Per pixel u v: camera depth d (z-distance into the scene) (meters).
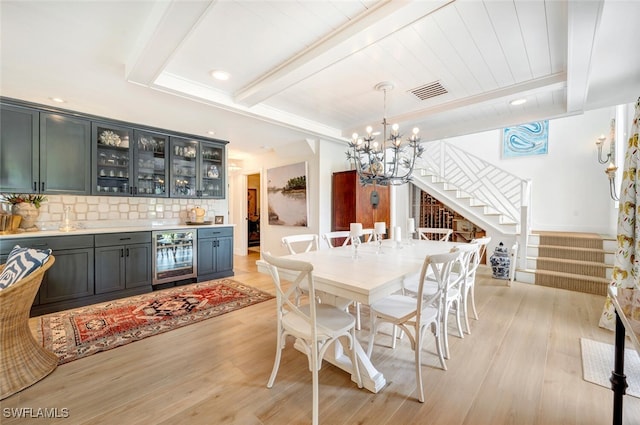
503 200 5.68
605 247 4.04
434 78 2.60
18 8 1.62
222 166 4.76
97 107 3.13
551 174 5.34
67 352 2.19
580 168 5.08
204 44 2.06
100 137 3.51
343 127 4.31
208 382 1.84
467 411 1.57
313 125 4.03
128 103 2.99
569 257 4.18
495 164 5.86
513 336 2.46
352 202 4.59
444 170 6.22
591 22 1.62
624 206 2.46
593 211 4.96
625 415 1.54
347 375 1.91
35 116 3.04
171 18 1.57
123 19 1.76
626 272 2.44
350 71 2.47
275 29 1.88
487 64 2.34
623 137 4.12
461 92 2.91
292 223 5.30
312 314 1.52
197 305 3.22
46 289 2.92
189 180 4.39
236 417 1.53
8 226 2.91
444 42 2.04
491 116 3.53
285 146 5.11
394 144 2.70
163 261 3.83
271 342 2.39
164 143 4.06
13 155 2.93
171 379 1.87
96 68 2.32
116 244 3.40
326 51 2.00
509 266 4.23
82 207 3.58
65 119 3.23
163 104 2.99
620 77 2.51
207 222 4.63
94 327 2.62
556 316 2.89
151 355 2.17
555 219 5.31
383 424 1.48
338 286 1.63
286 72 2.34
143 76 2.25
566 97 2.82
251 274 4.76
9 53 2.09
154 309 3.08
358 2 1.64
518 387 1.77
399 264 2.10
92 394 1.72
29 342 1.93
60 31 1.85
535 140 5.48
